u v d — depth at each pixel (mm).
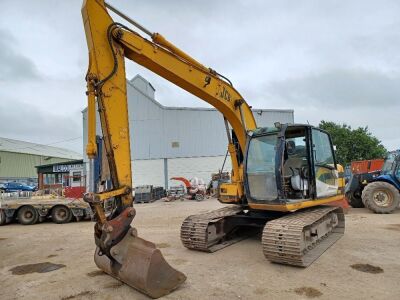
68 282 5000
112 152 4477
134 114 26906
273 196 6031
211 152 26891
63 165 29656
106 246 4148
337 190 7684
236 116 7000
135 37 5078
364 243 6742
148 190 20062
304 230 5504
